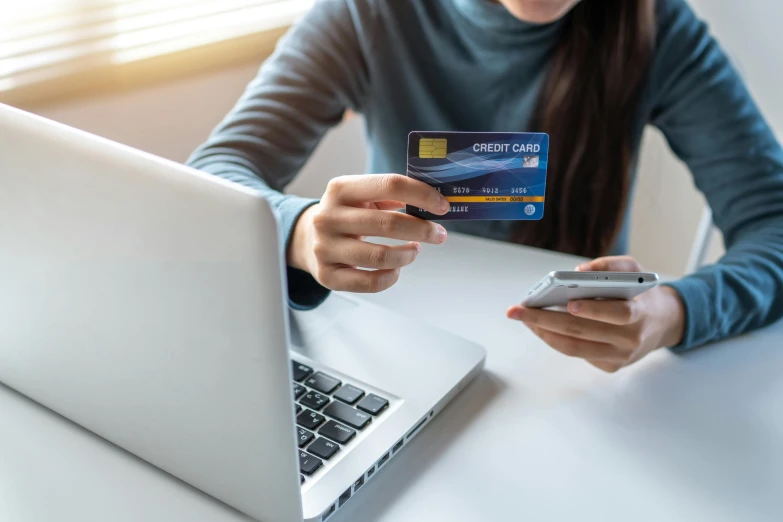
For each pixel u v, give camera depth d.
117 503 0.57
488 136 0.61
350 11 1.14
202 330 0.46
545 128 1.13
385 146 1.23
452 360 0.72
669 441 0.66
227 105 1.35
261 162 1.00
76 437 0.63
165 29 1.27
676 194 1.53
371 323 0.77
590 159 1.14
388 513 0.57
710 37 1.12
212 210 0.42
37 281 0.53
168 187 0.43
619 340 0.71
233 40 1.29
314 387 0.67
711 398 0.71
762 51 1.29
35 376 0.62
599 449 0.64
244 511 0.55
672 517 0.58
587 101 1.11
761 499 0.60
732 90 1.09
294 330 0.75
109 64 1.16
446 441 0.65
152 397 0.53
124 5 1.27
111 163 0.44
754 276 0.84
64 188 0.47
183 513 0.56
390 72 1.16
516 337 0.79
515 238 1.18
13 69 1.10
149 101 1.24
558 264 0.92
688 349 0.78
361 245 0.68
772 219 0.98
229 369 0.46
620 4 1.07
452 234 0.99
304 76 1.10
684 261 1.58
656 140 1.50
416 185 0.62
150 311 0.47
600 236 1.18
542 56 1.11
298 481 0.50
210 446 0.52
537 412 0.68
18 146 0.48
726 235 1.04
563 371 0.74
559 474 0.61
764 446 0.66
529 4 0.97
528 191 0.63
